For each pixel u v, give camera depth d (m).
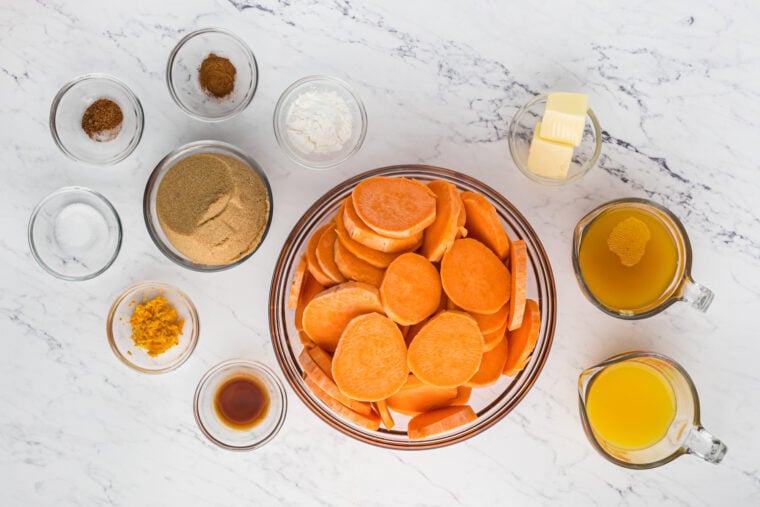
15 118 0.89
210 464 0.90
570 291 0.88
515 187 0.88
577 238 0.84
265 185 0.86
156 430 0.90
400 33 0.88
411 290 0.79
